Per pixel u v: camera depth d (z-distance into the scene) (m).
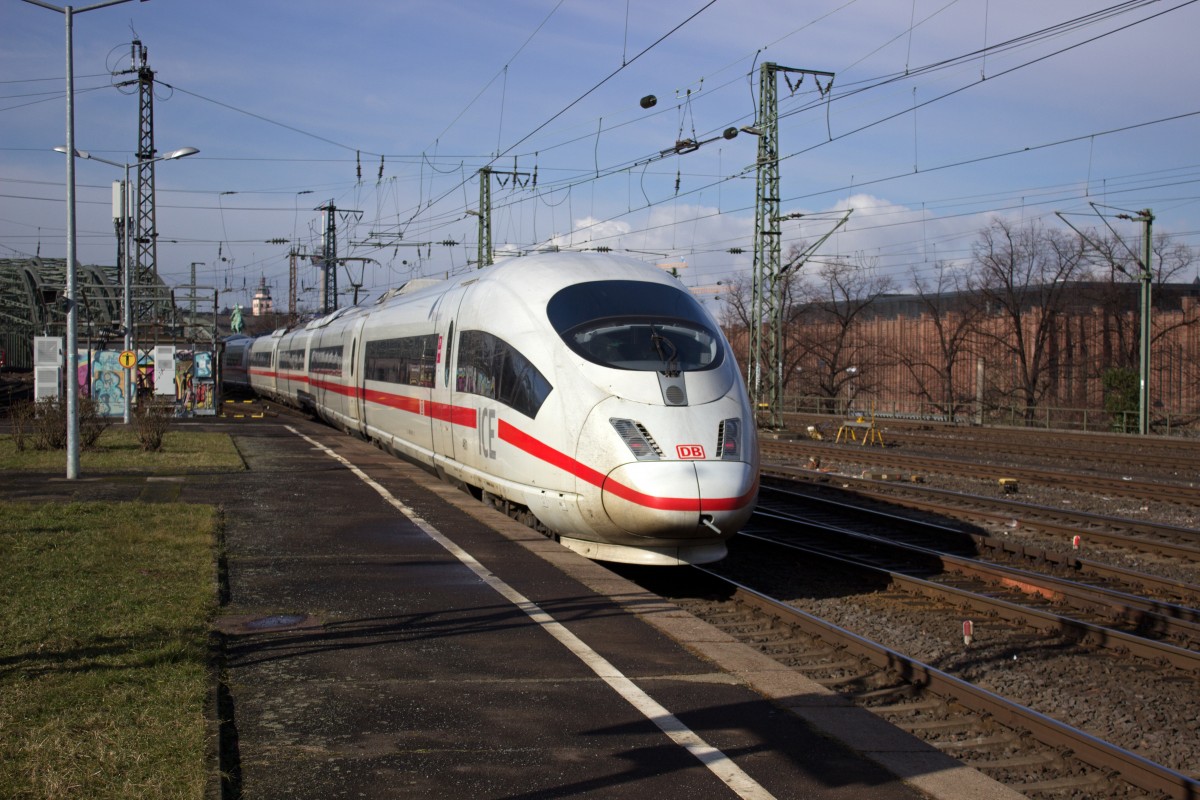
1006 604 9.76
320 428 28.89
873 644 8.09
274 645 7.14
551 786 4.93
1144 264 34.06
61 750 5.03
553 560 10.26
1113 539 13.37
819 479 20.55
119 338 33.62
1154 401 45.72
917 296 60.78
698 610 10.11
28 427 24.02
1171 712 7.23
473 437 13.46
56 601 7.92
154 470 17.47
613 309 11.49
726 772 5.16
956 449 28.44
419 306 18.17
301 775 4.99
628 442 10.21
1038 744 6.35
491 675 6.60
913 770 5.25
